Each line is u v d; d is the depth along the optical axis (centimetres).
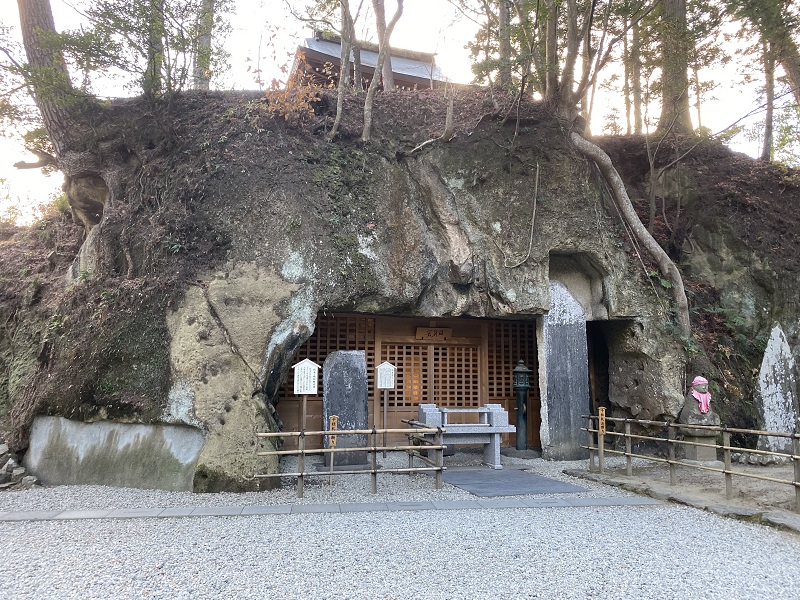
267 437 670
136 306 724
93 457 689
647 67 997
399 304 827
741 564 398
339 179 844
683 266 1062
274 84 823
